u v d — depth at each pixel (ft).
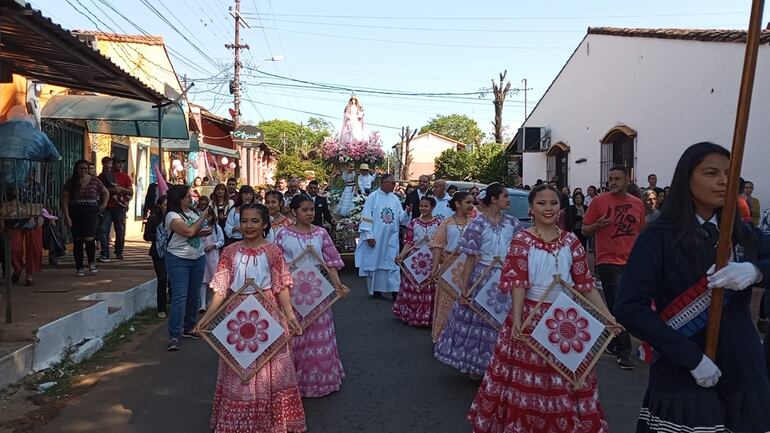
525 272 13.83
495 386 13.85
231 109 98.22
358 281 41.60
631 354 23.24
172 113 46.39
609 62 61.77
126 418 16.70
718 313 8.62
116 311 26.32
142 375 20.47
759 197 41.88
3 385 17.85
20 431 15.69
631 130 57.47
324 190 48.49
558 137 74.74
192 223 24.62
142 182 63.77
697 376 8.56
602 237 22.44
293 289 18.15
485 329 19.06
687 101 49.39
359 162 45.88
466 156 119.03
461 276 19.81
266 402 14.87
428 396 18.57
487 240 19.22
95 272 33.58
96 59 25.08
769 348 12.37
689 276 8.93
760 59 41.70
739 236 9.25
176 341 23.63
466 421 16.60
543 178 79.87
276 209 24.95
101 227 39.01
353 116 46.03
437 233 23.95
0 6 18.61
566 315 13.08
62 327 21.15
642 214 22.22
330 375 18.56
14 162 21.30
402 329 27.63
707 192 8.91
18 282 29.50
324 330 18.62
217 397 15.53
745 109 8.41
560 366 12.94
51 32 21.26
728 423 8.82
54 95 42.09
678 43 50.37
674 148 51.26
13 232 26.35
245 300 15.02
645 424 9.50
